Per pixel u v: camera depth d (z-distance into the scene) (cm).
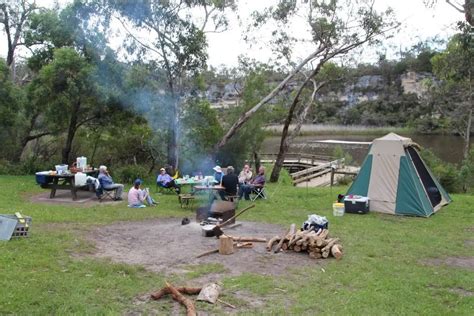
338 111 6331
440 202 1257
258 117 2164
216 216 917
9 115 1786
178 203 1249
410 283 596
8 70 1802
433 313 496
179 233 850
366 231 914
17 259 618
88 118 1900
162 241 786
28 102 1830
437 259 728
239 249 741
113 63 1778
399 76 6300
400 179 1128
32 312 459
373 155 1170
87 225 894
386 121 6034
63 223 903
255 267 648
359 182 1180
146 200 1229
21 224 742
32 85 1798
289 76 1927
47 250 675
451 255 754
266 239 799
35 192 1376
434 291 574
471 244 830
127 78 1748
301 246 716
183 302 498
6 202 1145
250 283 574
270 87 2216
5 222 739
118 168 1850
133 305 496
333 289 564
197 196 1269
